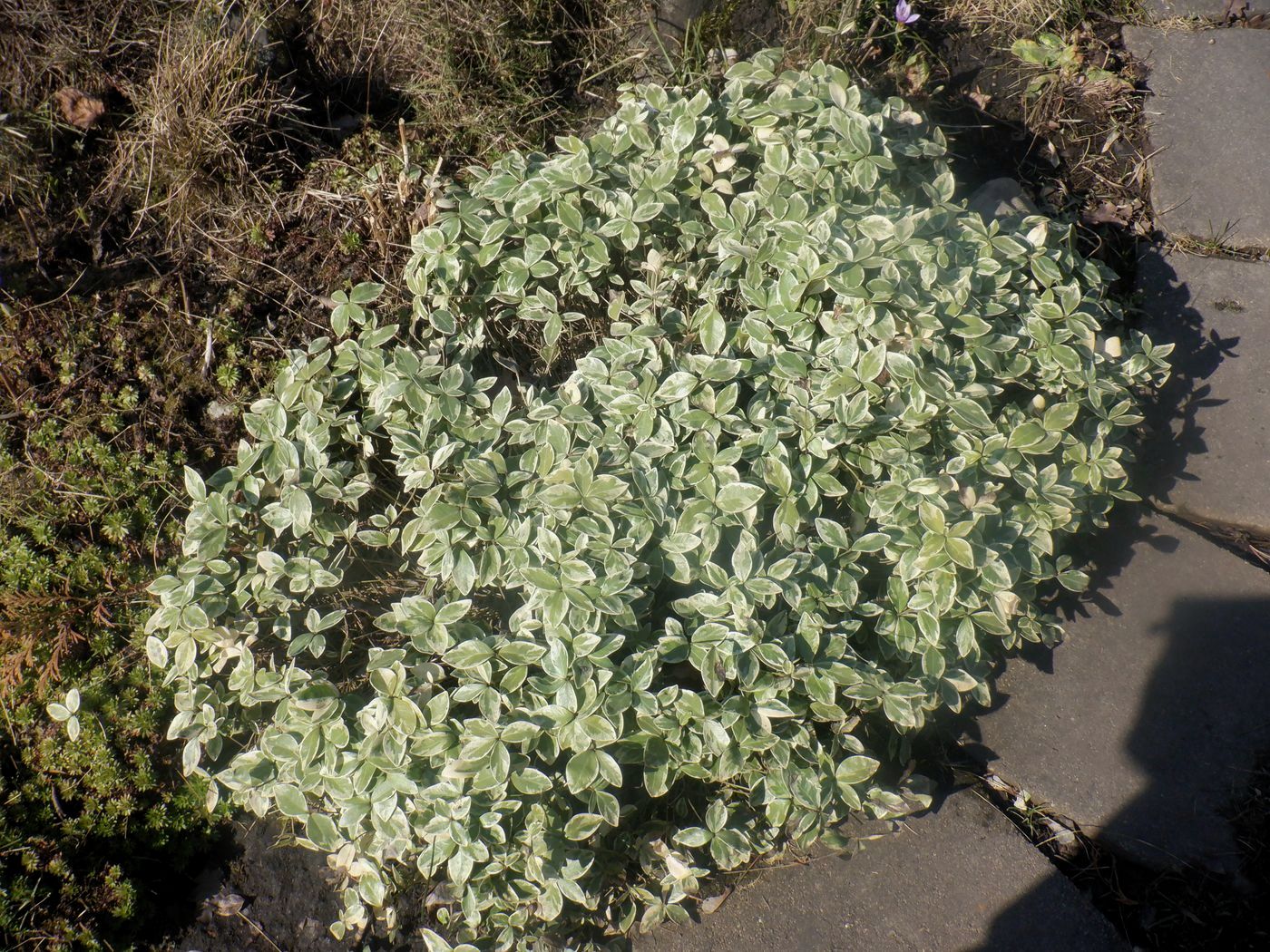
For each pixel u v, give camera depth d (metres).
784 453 2.34
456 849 2.14
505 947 2.24
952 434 2.44
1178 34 3.66
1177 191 3.33
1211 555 2.76
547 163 2.83
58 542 2.72
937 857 2.45
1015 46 3.61
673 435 2.38
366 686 2.53
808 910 2.41
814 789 2.18
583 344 2.98
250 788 2.30
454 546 2.36
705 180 2.81
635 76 3.45
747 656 2.16
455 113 3.35
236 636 2.33
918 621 2.28
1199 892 2.38
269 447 2.53
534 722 2.12
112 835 2.47
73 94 3.24
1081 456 2.51
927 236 2.65
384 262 3.06
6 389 2.88
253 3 3.30
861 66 3.52
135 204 3.17
